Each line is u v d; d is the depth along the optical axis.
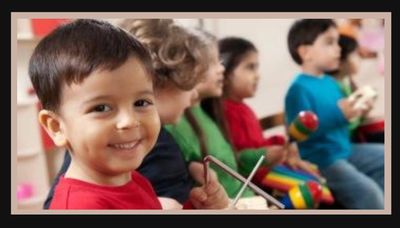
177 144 0.87
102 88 0.60
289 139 1.16
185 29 0.88
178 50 0.84
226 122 1.07
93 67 0.60
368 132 1.44
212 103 1.04
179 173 0.83
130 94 0.61
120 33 0.65
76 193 0.65
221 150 0.95
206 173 0.77
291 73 1.34
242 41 1.19
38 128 1.60
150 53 0.72
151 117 0.64
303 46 1.34
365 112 1.38
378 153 1.35
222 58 1.15
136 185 0.71
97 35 0.63
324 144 1.31
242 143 1.10
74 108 0.61
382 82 1.48
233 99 1.16
